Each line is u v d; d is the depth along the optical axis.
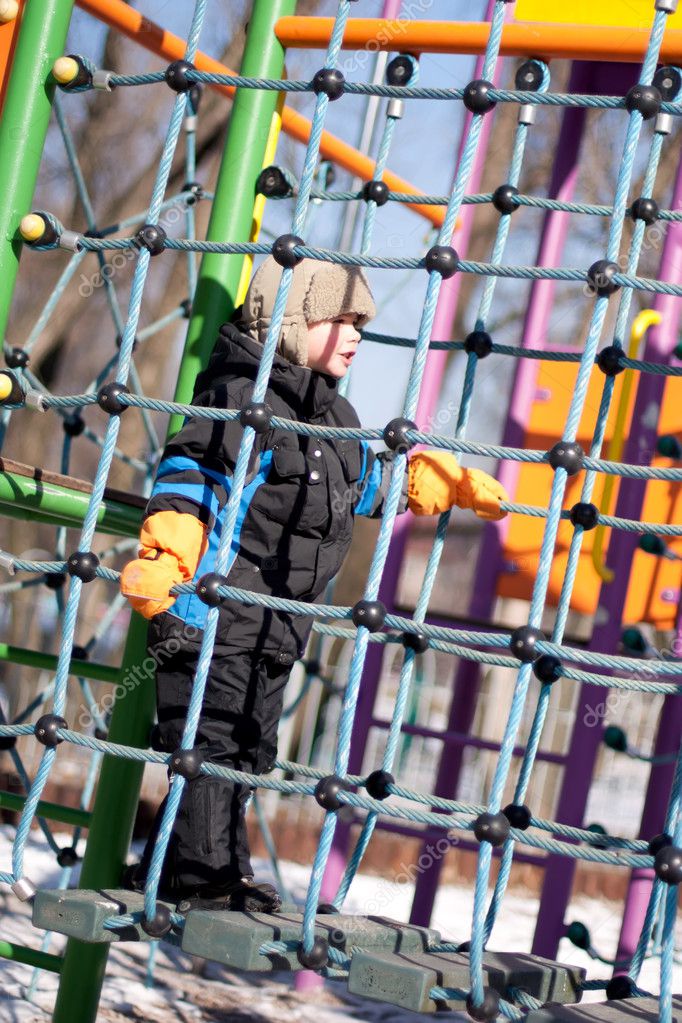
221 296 3.48
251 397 2.94
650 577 5.41
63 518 3.63
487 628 5.10
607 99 2.69
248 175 3.52
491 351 3.31
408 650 3.06
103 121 12.84
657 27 2.67
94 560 2.86
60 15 3.37
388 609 5.28
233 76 2.97
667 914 2.72
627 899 4.67
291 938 2.60
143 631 3.50
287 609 2.62
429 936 2.99
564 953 7.09
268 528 2.93
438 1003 2.46
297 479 2.95
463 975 2.58
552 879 4.55
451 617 5.17
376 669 5.32
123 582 2.65
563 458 2.57
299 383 3.00
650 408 4.72
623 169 2.64
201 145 12.12
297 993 5.20
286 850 8.38
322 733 9.80
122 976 5.05
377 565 2.61
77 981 3.45
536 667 2.95
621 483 4.69
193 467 2.78
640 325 4.75
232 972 5.41
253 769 2.95
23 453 12.89
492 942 6.80
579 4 4.45
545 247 5.41
